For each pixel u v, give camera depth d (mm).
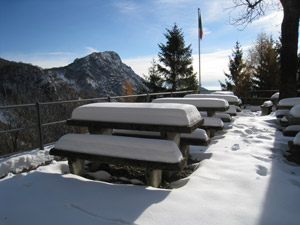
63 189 2461
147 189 2432
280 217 1932
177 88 27312
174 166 2336
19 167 3338
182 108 2670
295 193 2334
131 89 30438
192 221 1877
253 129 5676
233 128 5859
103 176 3168
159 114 2682
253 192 2363
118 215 1973
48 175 2807
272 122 6539
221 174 2812
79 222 1902
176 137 2914
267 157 3506
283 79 7535
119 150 2572
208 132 4809
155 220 1891
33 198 2305
